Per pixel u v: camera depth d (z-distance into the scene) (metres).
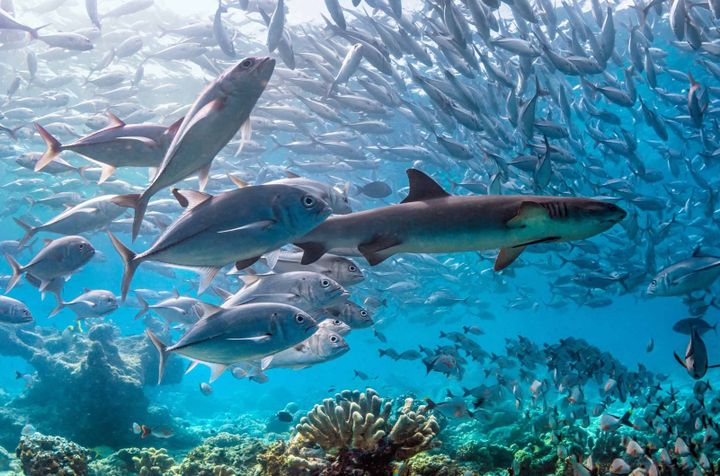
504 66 6.59
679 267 4.14
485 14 5.17
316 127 9.27
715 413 4.23
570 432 4.35
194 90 10.63
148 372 8.02
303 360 2.62
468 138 7.37
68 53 8.47
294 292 2.38
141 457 4.06
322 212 1.53
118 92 7.73
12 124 8.65
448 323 19.58
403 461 2.54
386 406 2.64
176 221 1.62
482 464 4.09
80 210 3.31
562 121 8.43
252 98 1.49
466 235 1.40
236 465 3.56
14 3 8.53
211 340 1.98
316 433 2.53
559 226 1.32
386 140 8.79
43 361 6.72
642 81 7.26
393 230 1.47
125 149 1.98
